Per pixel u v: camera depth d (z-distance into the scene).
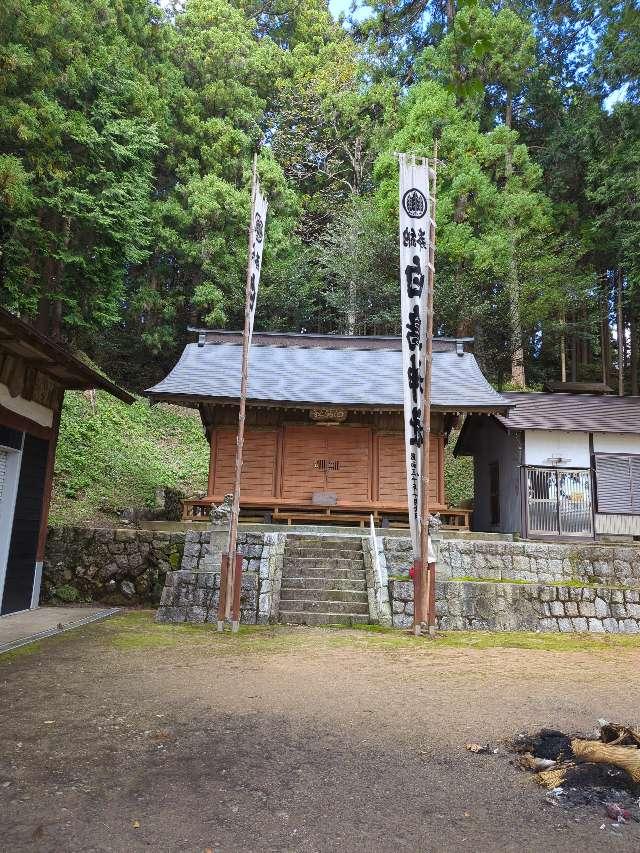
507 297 24.16
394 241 24.45
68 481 16.45
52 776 3.48
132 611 10.26
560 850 2.79
